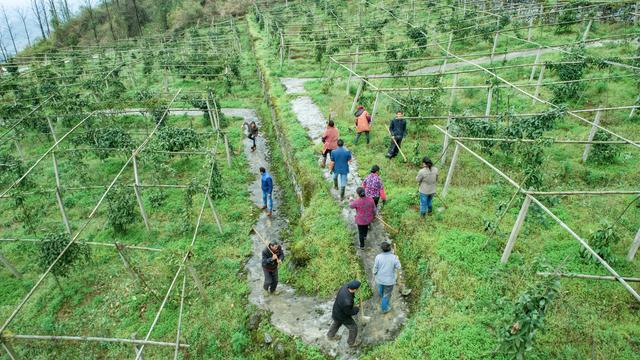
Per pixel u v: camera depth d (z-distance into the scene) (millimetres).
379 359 7914
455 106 18062
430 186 10672
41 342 10406
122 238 14203
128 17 72125
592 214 10812
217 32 49625
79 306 11594
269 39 38625
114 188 14438
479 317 8062
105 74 30672
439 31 31641
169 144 18141
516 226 8820
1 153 22047
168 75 34250
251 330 9930
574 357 7152
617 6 25906
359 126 15438
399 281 9984
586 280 8648
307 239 11781
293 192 16250
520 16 28734
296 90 24109
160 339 10164
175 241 13836
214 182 15234
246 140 21953
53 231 14938
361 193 9891
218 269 12375
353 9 44375
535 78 20094
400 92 19734
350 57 28609
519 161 12219
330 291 10305
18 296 12203
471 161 13992
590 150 13219
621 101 16594
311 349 8781
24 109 24641
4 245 14523
